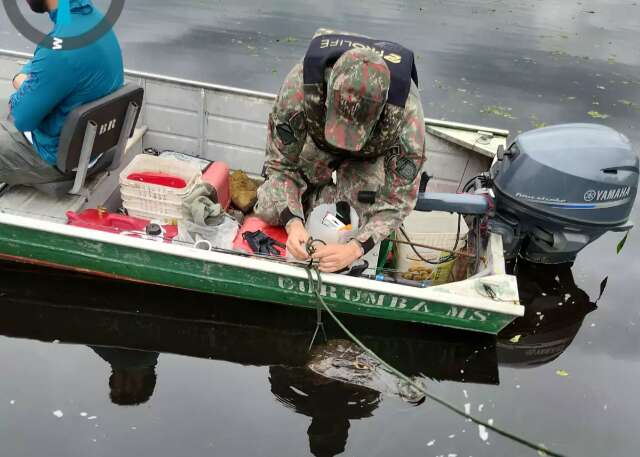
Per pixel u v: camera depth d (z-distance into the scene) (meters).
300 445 2.50
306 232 2.79
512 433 2.64
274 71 6.26
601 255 4.00
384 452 2.49
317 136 2.58
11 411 2.51
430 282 3.36
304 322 3.13
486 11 9.25
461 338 3.13
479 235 3.23
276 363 2.92
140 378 2.77
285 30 7.45
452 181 3.89
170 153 3.96
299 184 2.93
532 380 2.94
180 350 2.95
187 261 2.84
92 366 2.81
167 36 6.90
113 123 3.01
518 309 2.78
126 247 2.81
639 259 3.98
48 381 2.69
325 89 2.37
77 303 3.11
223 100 3.82
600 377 2.99
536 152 3.24
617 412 2.79
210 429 2.54
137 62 6.18
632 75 7.16
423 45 7.52
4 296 3.10
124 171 3.36
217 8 8.01
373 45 2.40
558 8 9.79
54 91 2.69
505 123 5.78
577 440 2.63
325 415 2.65
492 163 3.62
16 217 2.80
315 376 2.87
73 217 3.08
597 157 3.20
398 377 2.88
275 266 2.78
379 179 2.95
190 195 3.23
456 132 3.76
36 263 3.12
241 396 2.72
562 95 6.49
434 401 2.77
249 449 2.47
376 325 3.12
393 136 2.47
